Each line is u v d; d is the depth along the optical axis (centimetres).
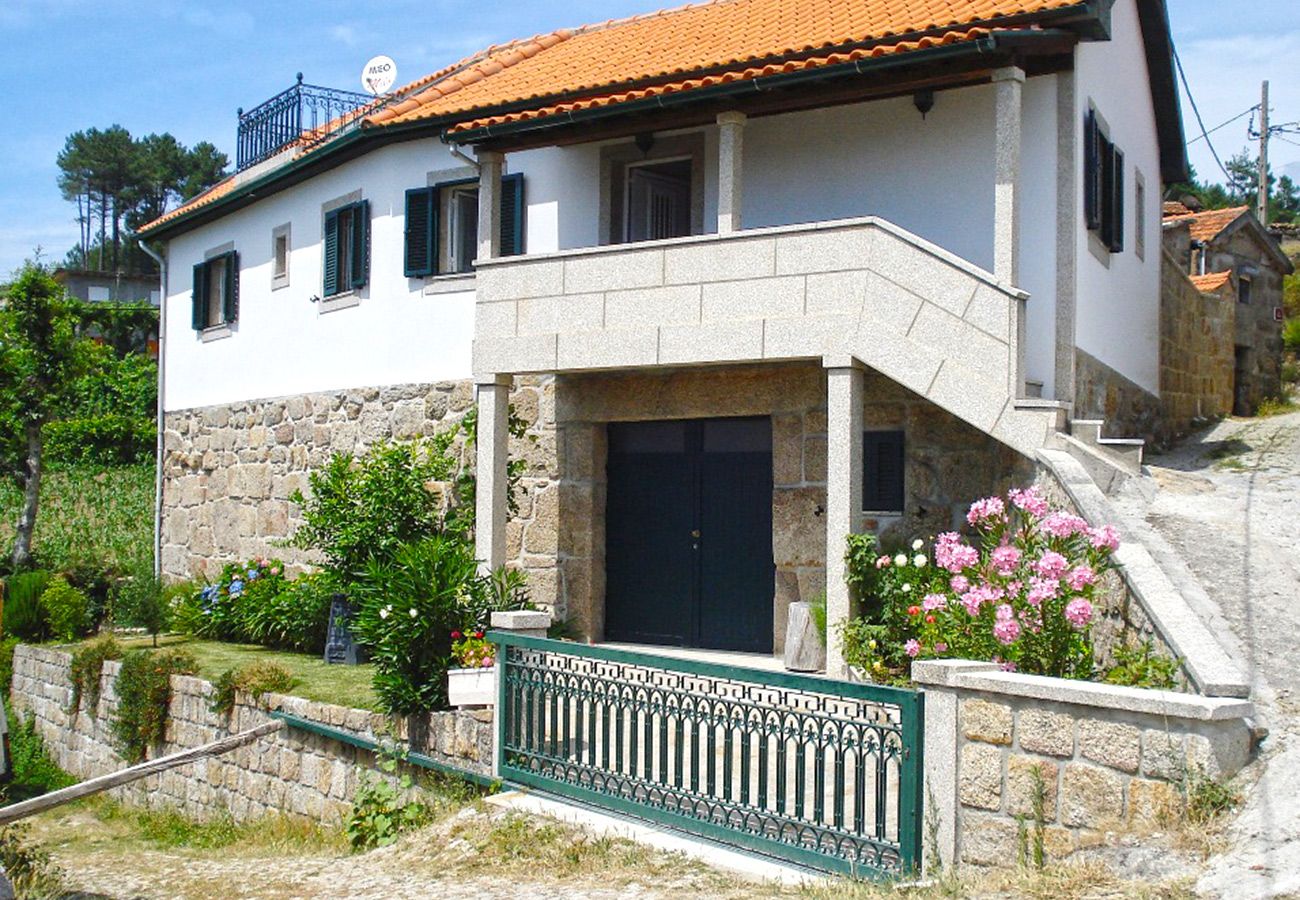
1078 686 596
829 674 1054
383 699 1055
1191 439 1562
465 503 1455
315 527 1458
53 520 2692
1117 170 1310
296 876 871
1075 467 932
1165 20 1457
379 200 1614
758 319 1123
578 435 1385
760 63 1146
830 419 1077
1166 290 1592
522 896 696
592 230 1414
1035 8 1041
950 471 1133
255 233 1905
